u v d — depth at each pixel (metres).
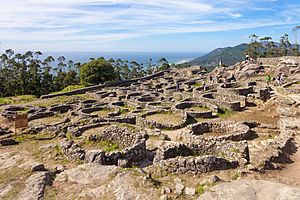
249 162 13.65
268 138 19.59
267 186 10.23
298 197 9.28
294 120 21.98
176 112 26.91
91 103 39.06
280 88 34.12
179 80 55.53
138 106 32.44
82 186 11.23
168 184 11.08
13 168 13.53
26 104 44.72
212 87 40.00
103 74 73.44
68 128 20.84
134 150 15.16
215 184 10.72
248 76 48.62
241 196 9.51
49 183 11.70
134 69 122.38
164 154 14.16
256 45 98.19
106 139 17.69
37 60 105.94
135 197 9.98
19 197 10.51
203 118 25.97
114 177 11.62
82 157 14.45
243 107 29.95
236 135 18.58
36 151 16.42
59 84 95.44
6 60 98.19
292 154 16.22
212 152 15.19
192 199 9.86
